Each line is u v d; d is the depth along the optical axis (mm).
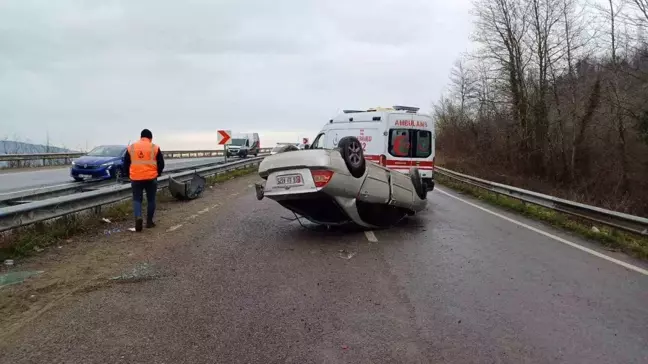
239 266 6062
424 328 4117
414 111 14953
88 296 4820
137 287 5133
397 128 13305
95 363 3404
